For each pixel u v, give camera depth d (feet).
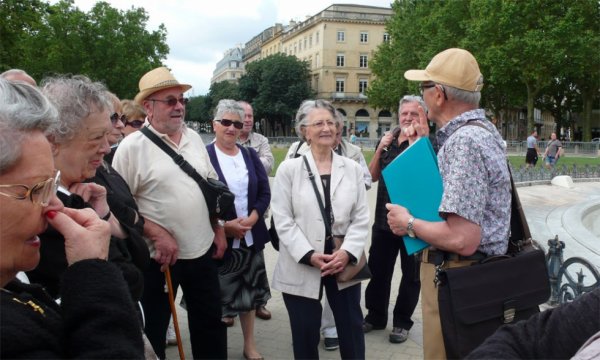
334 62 258.16
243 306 13.50
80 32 142.20
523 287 7.99
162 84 10.89
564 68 118.32
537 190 52.75
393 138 15.98
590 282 17.85
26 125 4.40
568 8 115.75
